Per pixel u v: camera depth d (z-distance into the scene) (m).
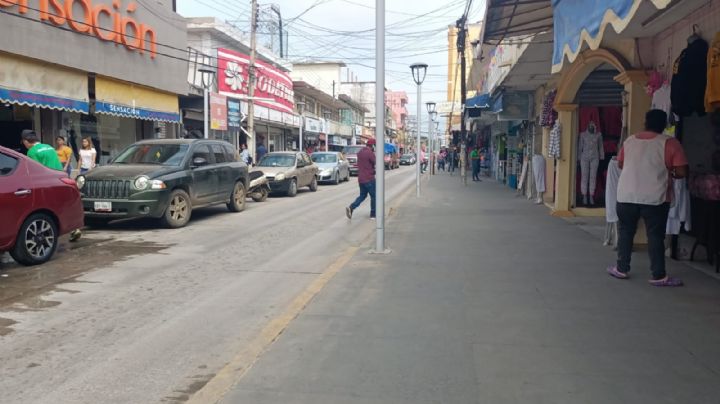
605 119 12.50
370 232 10.84
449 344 4.45
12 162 7.61
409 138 107.94
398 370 3.96
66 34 14.44
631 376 3.81
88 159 14.93
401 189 21.78
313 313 5.29
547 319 5.03
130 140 19.83
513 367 3.99
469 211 13.48
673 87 6.80
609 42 9.01
